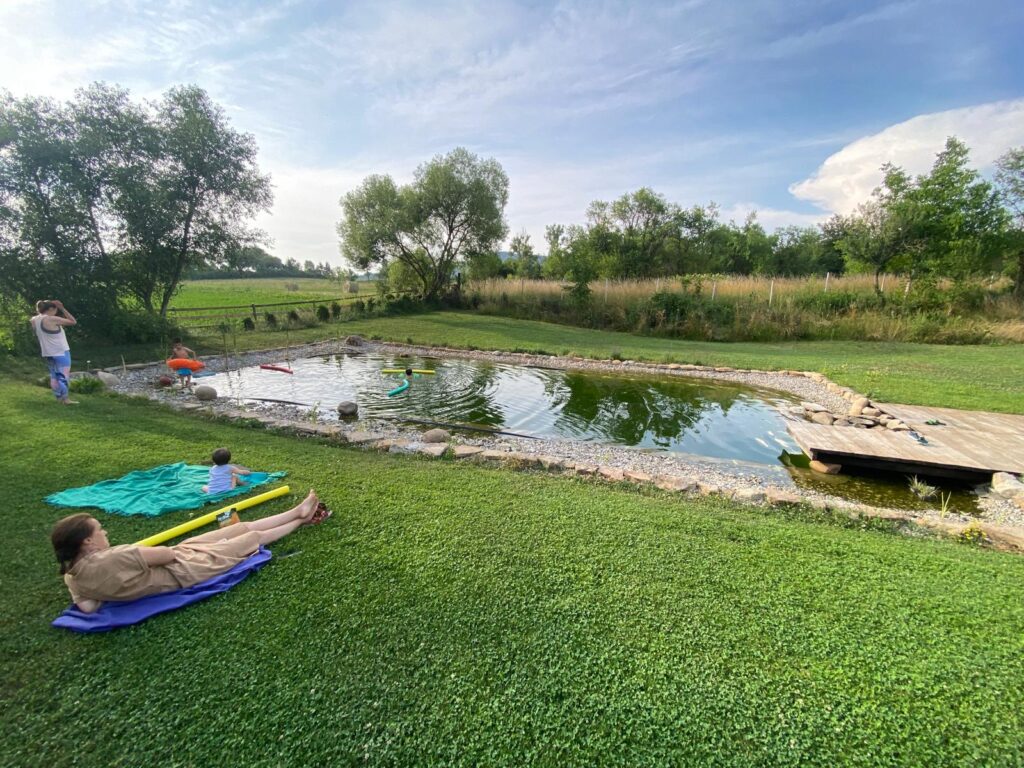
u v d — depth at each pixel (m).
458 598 2.70
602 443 6.73
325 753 1.80
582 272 19.38
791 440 7.09
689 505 4.25
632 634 2.44
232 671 2.17
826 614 2.63
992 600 2.81
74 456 4.87
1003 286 19.14
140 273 13.19
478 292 23.20
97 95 11.93
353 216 22.64
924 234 15.87
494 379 10.57
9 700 2.02
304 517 3.49
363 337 15.17
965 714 2.00
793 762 1.79
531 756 1.80
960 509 5.04
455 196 22.38
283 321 17.16
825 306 16.53
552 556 3.17
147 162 12.82
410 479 4.55
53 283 11.43
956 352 13.00
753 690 2.11
